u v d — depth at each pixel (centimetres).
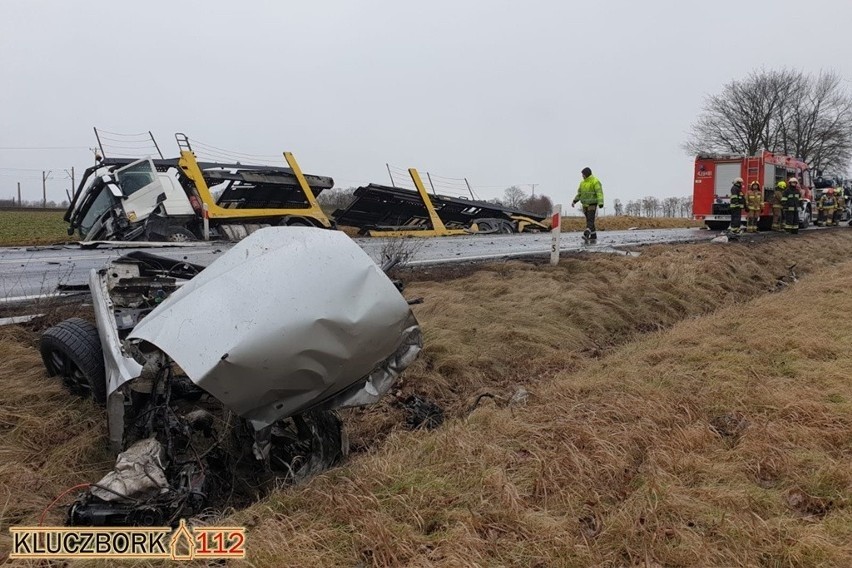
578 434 351
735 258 1135
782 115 4278
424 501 292
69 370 411
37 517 293
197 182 1389
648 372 495
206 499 312
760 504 283
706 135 4497
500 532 268
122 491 279
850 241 1750
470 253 1102
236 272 311
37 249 1137
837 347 532
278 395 292
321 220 1552
